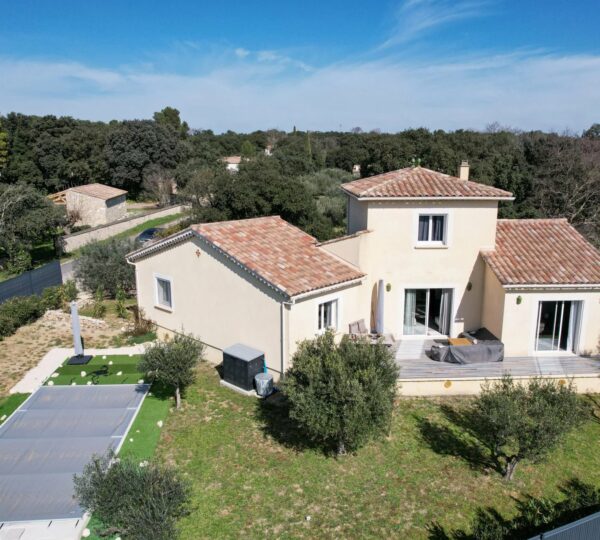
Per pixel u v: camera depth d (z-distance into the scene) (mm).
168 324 24062
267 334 19422
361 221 22562
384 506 13477
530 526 12258
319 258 21969
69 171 91312
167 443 15930
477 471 15102
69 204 70375
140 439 16016
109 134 92562
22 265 46875
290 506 13359
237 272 20000
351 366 14969
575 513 12625
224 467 14859
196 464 14938
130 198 95000
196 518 12812
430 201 21312
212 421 17266
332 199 62469
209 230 21375
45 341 24047
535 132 81750
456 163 70312
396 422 17516
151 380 20078
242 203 46812
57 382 19828
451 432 17016
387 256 21969
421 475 14820
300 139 132500
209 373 21047
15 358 22062
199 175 67812
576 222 51719
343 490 14047
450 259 22125
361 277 21391
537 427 13320
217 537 12234
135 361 21797
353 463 15242
